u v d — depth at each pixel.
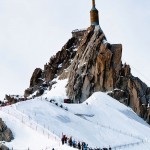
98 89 173.62
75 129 106.12
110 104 155.88
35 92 199.88
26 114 100.38
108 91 172.12
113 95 169.12
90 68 179.88
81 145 84.75
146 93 187.75
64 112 118.12
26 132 88.81
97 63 177.88
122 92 170.12
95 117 133.88
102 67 176.38
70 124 108.88
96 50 183.62
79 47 196.12
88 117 131.00
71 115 118.50
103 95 162.12
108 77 174.88
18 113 99.56
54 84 198.88
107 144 105.56
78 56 192.38
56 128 98.44
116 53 180.50
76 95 174.00
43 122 98.81
